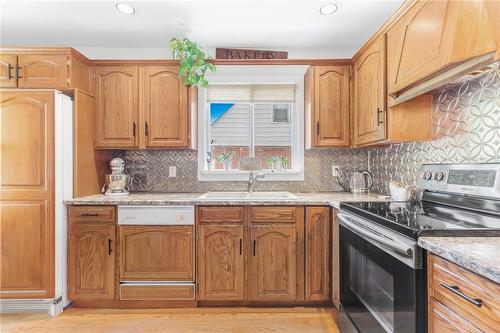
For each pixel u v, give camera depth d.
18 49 2.27
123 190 2.67
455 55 1.21
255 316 2.13
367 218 1.48
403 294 1.11
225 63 2.60
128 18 2.29
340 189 2.86
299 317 2.11
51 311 2.12
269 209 2.21
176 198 2.34
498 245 0.92
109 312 2.19
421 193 1.92
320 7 2.14
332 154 2.87
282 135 2.96
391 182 2.11
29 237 2.11
